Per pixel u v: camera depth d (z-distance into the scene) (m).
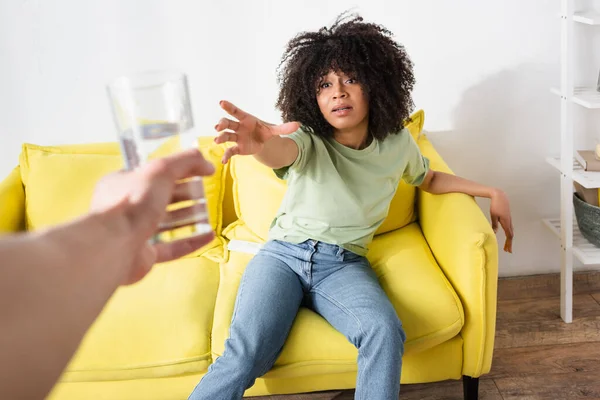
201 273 1.78
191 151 0.30
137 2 2.05
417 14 2.07
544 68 2.13
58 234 0.23
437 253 1.71
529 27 2.09
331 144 1.64
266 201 1.88
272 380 1.56
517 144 2.21
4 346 0.19
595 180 1.92
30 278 0.20
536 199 2.27
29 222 1.93
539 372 1.88
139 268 0.31
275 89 2.15
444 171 1.85
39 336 0.20
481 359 1.58
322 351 1.48
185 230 0.38
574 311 2.16
